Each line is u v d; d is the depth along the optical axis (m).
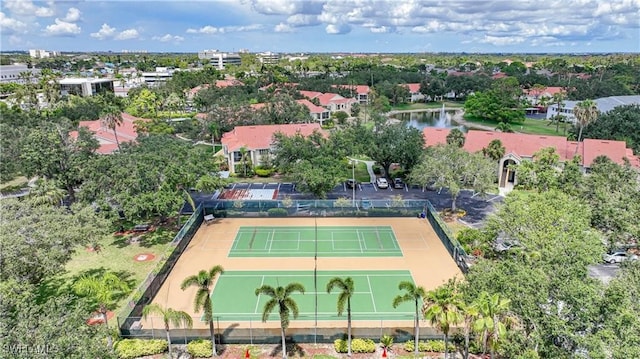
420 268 47.94
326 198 69.31
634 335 21.53
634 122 87.94
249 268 48.06
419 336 34.66
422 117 156.62
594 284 26.80
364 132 78.88
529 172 55.34
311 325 37.19
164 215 58.16
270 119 103.75
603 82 166.25
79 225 38.94
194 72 183.88
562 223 36.47
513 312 27.42
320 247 53.44
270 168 83.38
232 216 63.66
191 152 62.38
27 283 30.91
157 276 43.16
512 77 184.25
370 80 197.00
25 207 37.62
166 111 143.12
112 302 40.72
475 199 69.12
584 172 72.56
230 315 38.84
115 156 59.97
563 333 23.39
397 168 84.56
